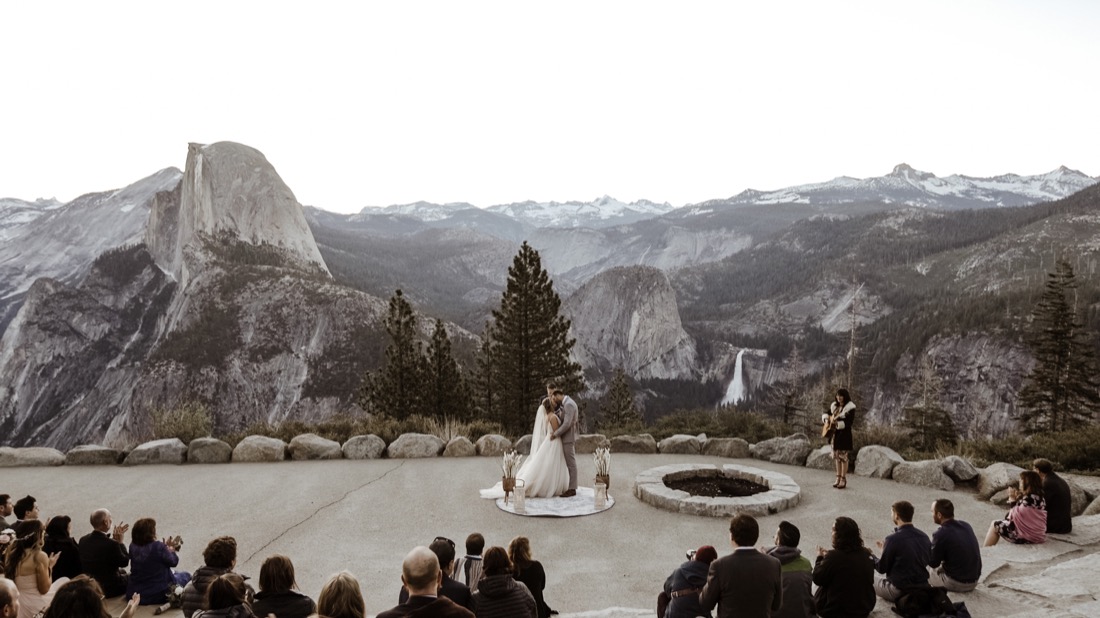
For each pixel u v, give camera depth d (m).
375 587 8.30
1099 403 62.34
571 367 29.53
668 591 6.25
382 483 13.26
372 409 27.75
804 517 11.10
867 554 6.41
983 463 14.23
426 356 27.95
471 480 13.52
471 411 28.80
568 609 7.73
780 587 5.59
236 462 15.12
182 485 13.09
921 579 6.82
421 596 4.70
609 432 20.55
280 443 15.47
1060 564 7.96
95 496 12.33
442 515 11.24
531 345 28.89
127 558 7.86
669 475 13.12
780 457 15.14
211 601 4.89
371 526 10.69
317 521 10.91
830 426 12.98
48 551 7.34
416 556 4.78
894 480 13.42
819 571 6.39
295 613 5.19
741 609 5.43
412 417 19.59
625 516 11.24
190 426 17.84
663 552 9.60
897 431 18.14
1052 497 9.34
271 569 5.29
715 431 20.27
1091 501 11.88
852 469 14.20
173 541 7.96
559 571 8.89
